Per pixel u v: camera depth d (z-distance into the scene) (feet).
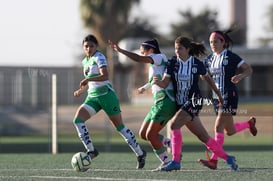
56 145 167.73
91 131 281.33
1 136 269.64
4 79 240.94
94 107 101.76
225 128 104.78
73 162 96.84
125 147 202.90
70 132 279.69
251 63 420.77
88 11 424.87
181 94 94.02
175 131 93.97
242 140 248.32
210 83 96.84
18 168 107.24
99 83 101.09
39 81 238.27
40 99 238.89
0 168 107.34
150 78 98.12
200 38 631.15
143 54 99.86
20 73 218.38
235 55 100.94
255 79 409.49
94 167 107.65
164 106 95.30
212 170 98.78
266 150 176.55
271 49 419.13
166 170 94.73
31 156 145.28
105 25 425.28
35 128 272.72
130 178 86.89
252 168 102.99
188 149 186.39
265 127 264.52
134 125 267.39
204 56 103.71
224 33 102.53
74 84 252.42
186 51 93.71
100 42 426.92
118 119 103.19
